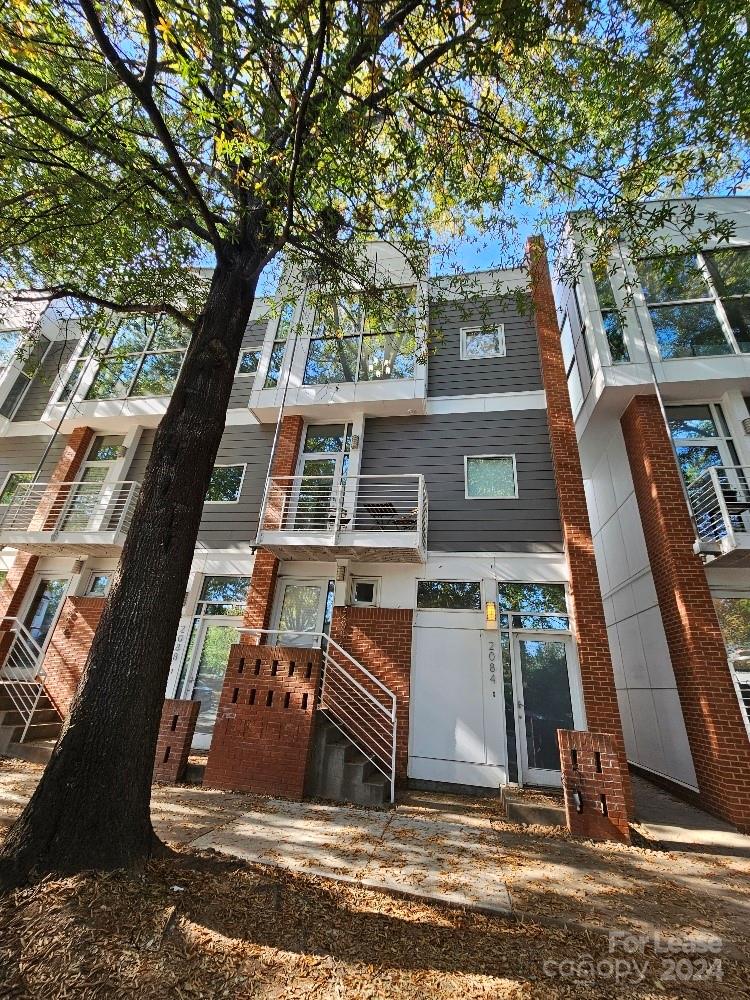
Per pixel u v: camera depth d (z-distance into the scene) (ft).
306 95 12.87
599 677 24.07
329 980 8.82
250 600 30.01
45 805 11.15
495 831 18.24
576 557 26.78
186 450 14.97
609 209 19.26
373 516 30.07
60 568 36.42
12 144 17.54
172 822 16.79
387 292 26.32
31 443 42.04
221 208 18.65
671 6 15.01
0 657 33.17
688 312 30.04
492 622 26.81
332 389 33.94
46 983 8.02
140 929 9.40
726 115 16.33
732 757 21.89
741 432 27.40
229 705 23.45
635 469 30.12
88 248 21.83
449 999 8.59
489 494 30.53
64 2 14.85
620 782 18.72
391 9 15.15
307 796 21.62
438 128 18.22
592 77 18.56
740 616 24.93
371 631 27.91
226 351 16.69
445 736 25.39
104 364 41.24
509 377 33.32
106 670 12.48
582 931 11.33
